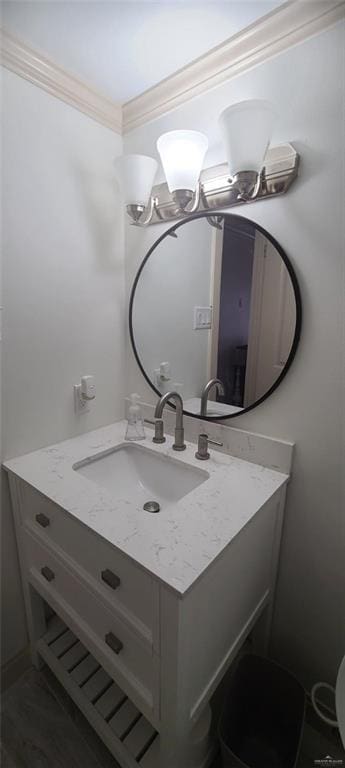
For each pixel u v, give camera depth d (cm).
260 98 94
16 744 108
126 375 150
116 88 115
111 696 109
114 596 83
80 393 132
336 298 89
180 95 110
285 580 114
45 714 116
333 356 92
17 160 100
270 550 105
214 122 105
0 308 102
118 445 126
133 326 141
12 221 102
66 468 109
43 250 111
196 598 71
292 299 95
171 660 71
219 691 112
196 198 107
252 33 90
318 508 102
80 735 110
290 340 97
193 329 120
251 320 105
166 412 135
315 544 105
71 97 111
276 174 90
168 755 80
